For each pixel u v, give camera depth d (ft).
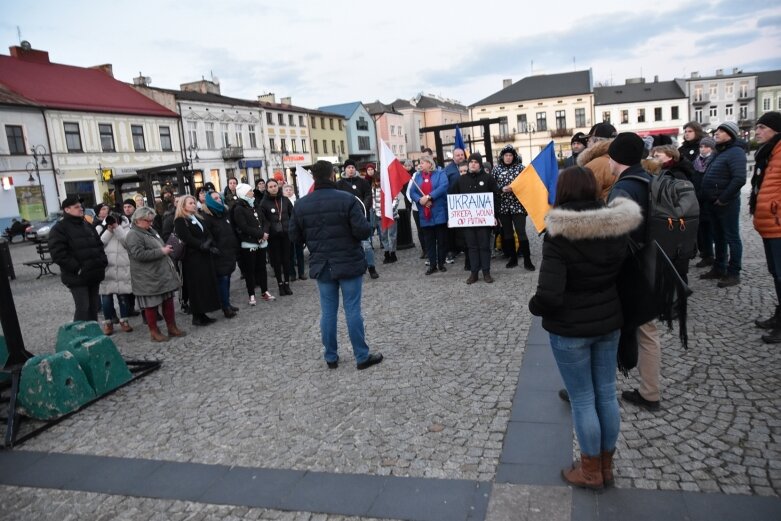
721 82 235.81
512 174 28.99
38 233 89.86
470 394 14.48
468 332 19.62
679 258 12.46
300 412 14.57
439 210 29.94
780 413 11.85
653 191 12.42
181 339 23.13
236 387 16.92
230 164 151.74
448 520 9.64
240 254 28.12
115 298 37.22
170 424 14.75
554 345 9.70
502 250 35.01
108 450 13.67
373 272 31.68
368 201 32.68
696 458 10.63
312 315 24.79
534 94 226.99
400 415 13.74
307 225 16.90
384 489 10.71
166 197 35.42
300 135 184.85
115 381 17.76
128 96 130.11
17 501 11.80
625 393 13.15
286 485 11.23
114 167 118.73
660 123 228.22
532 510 9.66
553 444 11.68
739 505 9.21
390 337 20.10
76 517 11.00
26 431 15.25
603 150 15.37
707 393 13.08
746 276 22.89
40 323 29.66
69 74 125.08
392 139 254.68
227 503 10.85
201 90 161.07
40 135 104.99
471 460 11.40
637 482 10.10
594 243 8.95
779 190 15.69
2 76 108.99
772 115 15.97
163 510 10.89
